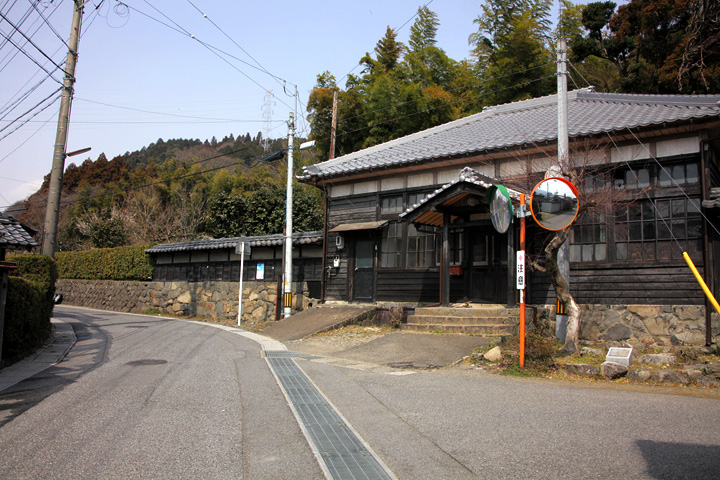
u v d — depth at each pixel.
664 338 10.46
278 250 19.48
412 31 35.84
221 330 15.62
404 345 10.46
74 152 14.92
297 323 14.43
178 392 6.80
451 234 14.18
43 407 6.11
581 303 11.53
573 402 6.00
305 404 6.10
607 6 27.17
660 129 10.70
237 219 29.19
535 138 12.50
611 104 14.69
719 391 6.63
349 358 9.74
